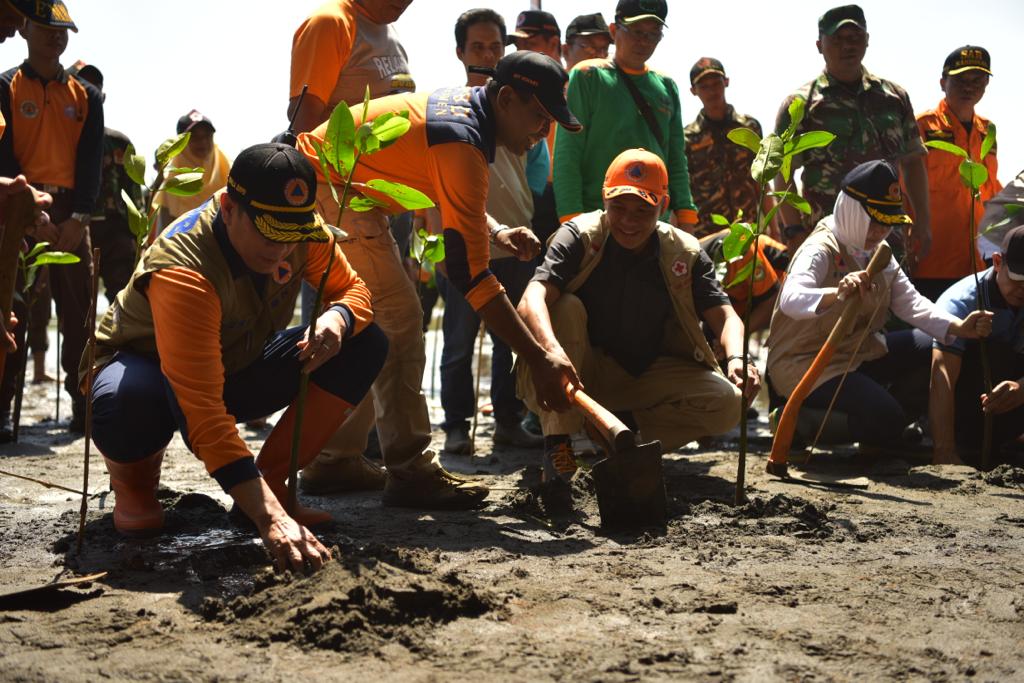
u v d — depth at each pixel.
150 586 2.95
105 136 6.37
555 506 3.95
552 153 6.32
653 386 4.71
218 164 8.06
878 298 4.98
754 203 7.48
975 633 2.65
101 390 3.34
